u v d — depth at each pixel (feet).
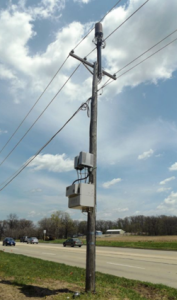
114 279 29.73
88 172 24.21
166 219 362.12
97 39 29.99
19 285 25.45
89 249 22.22
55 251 84.33
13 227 396.57
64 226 336.29
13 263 44.50
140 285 27.48
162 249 82.94
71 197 23.97
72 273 33.40
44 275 31.45
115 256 62.44
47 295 21.03
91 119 26.23
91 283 21.61
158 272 38.06
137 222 410.52
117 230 419.54
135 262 50.37
